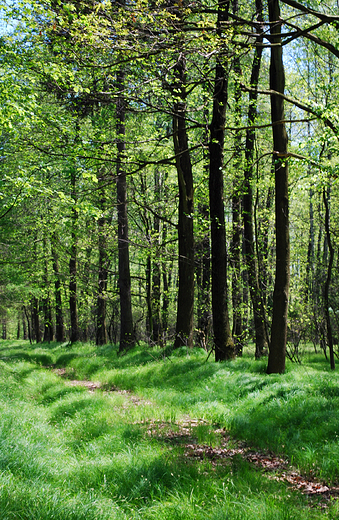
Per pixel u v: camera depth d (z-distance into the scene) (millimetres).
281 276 10078
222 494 4262
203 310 16656
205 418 7727
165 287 24625
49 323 29562
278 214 10164
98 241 18281
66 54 8500
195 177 16906
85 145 9727
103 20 7191
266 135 15188
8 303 18281
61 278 20766
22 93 8516
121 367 13445
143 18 7543
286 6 14602
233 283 16047
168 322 23453
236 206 15711
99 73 8961
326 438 5691
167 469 4867
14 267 16984
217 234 11875
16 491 3658
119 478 4703
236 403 8023
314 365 12734
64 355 18203
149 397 9398
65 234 17953
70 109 11195
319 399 6984
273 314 10117
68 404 8516
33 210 15398
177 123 12898
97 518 3520
